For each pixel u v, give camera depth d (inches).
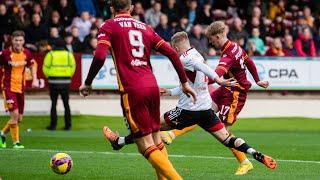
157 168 639.8
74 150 1097.4
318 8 2053.4
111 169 871.1
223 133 778.8
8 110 1160.8
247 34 1782.7
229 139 772.0
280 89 1769.2
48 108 1676.9
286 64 1772.9
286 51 1803.6
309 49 1833.2
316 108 1796.3
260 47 1795.0
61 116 1663.4
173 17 1807.3
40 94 1680.6
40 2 1740.9
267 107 1777.8
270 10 1945.1
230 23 1806.1
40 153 1046.4
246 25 1870.1
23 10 1710.1
